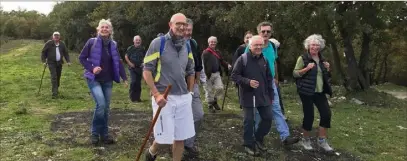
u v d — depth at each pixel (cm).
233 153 638
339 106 1361
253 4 1600
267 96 627
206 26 2477
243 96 621
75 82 1520
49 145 638
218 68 955
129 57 1105
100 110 618
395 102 1576
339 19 1460
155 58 471
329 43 1659
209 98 960
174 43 480
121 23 3008
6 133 700
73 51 4366
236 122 838
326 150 702
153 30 2755
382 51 3459
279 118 699
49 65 1137
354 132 902
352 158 700
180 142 503
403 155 761
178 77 482
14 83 1420
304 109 687
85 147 627
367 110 1307
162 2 2698
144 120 828
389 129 991
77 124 776
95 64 610
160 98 451
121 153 607
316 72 662
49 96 1146
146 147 640
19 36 7350
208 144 673
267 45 676
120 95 1256
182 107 487
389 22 1709
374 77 3994
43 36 7356
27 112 894
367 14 1558
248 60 616
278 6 1539
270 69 635
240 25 1773
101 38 619
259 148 652
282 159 638
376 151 769
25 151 605
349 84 1695
